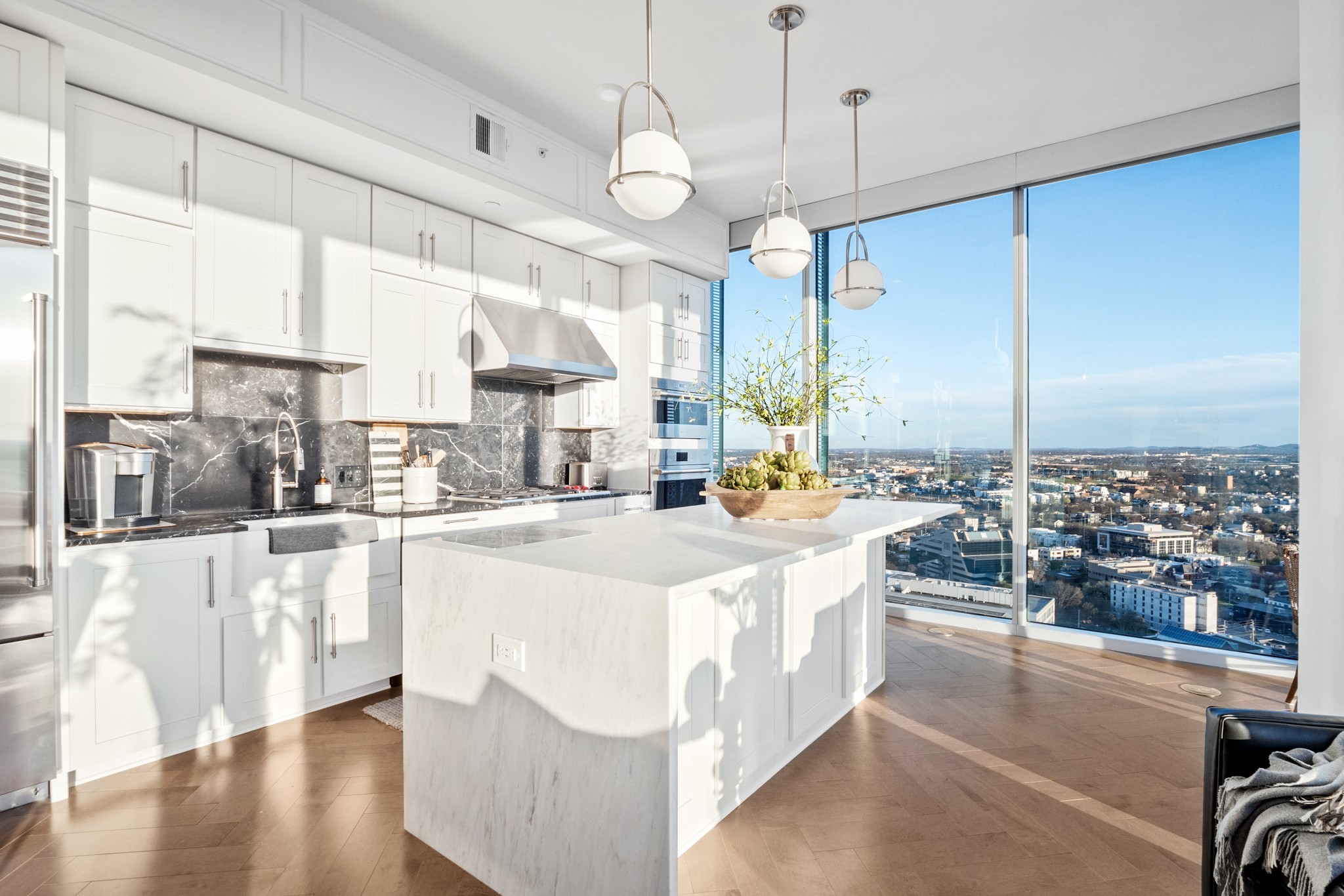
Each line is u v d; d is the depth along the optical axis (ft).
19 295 7.09
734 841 6.82
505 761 6.07
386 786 7.88
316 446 12.10
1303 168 6.75
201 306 9.41
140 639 8.25
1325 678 6.59
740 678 7.45
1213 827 4.71
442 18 9.58
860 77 11.18
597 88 11.48
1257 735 4.70
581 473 16.58
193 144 9.35
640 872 5.17
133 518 8.96
